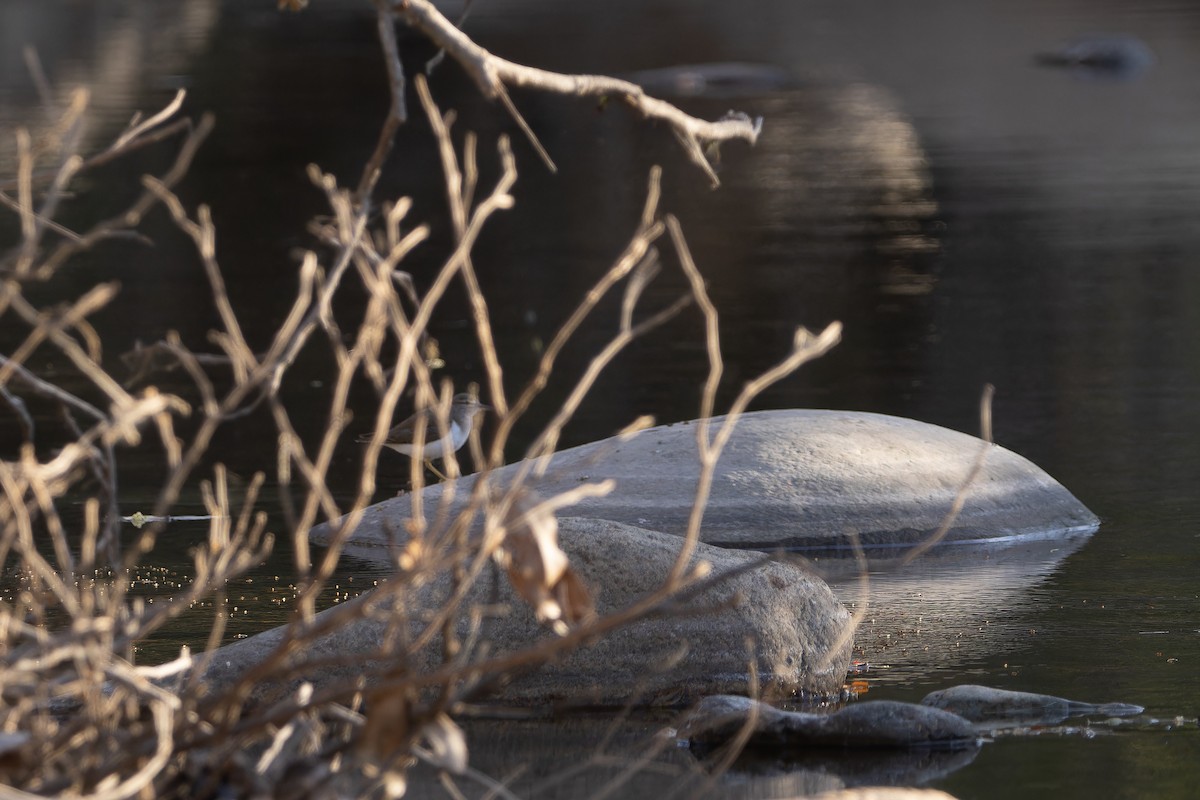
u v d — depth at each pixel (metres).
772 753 16.31
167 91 86.38
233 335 10.94
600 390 36.41
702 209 58.97
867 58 98.81
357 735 11.78
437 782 15.53
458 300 46.66
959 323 42.09
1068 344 39.56
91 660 11.21
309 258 10.80
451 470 10.95
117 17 120.62
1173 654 19.02
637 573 18.55
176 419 34.44
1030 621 20.64
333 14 122.75
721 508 25.56
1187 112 77.00
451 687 11.38
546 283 48.31
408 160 69.44
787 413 28.25
